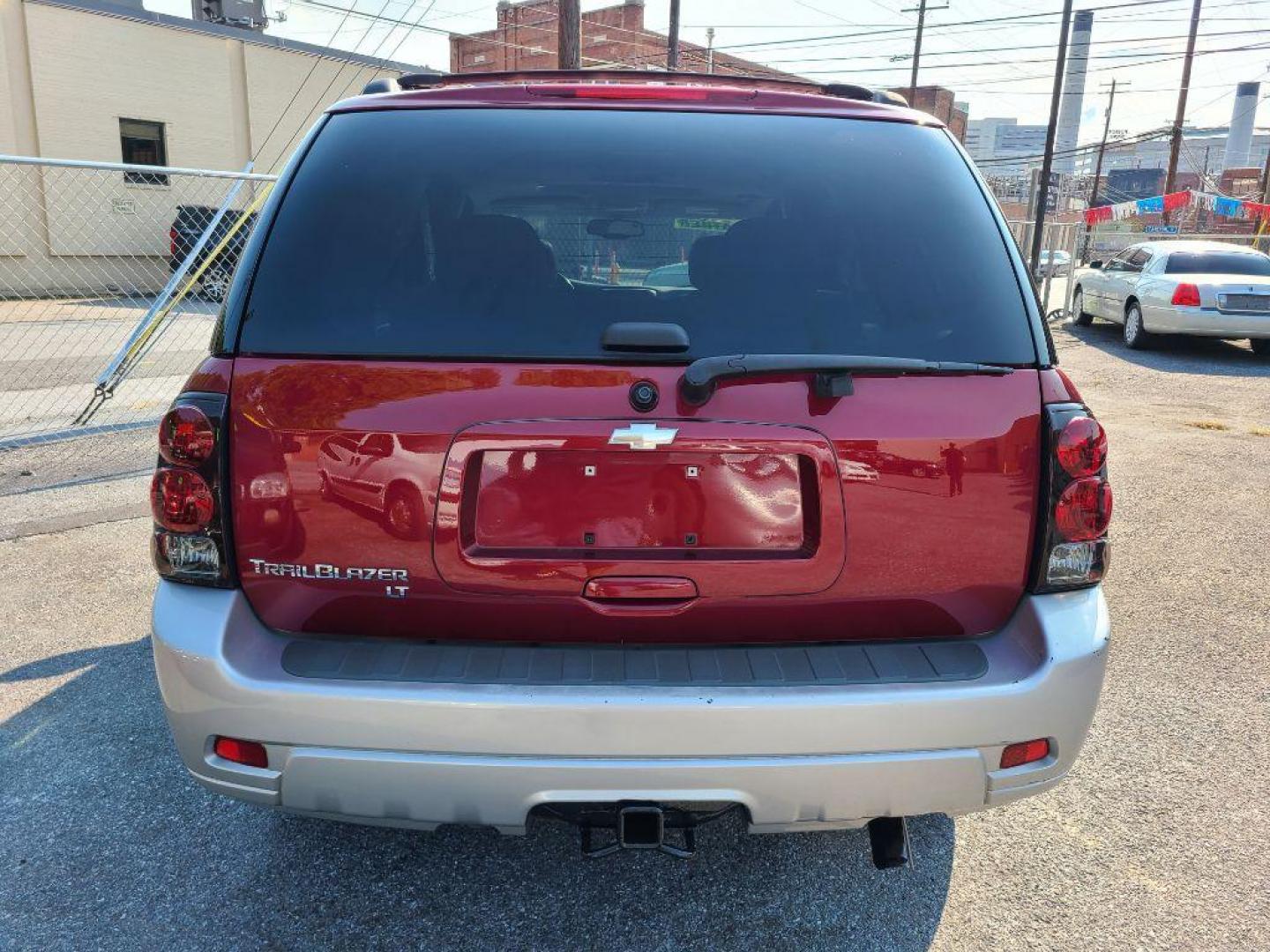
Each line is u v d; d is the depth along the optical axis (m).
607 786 2.04
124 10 22.45
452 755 2.04
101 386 8.27
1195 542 5.79
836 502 2.12
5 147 20.72
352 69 27.73
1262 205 27.69
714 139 2.45
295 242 2.23
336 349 2.12
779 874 2.75
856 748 2.06
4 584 4.76
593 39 48.69
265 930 2.50
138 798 3.05
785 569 2.14
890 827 2.40
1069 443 2.16
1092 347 14.98
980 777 2.13
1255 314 13.41
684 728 2.02
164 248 23.67
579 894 2.66
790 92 2.72
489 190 2.32
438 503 2.10
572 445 2.09
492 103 2.51
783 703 2.02
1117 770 3.32
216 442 2.12
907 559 2.16
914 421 2.13
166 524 2.17
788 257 2.26
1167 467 7.62
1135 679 4.02
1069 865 2.81
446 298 2.17
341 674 2.07
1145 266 14.97
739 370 2.07
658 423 2.08
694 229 2.30
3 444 7.55
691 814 2.22
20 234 20.89
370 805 2.09
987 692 2.08
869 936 2.51
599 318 2.16
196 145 24.34
